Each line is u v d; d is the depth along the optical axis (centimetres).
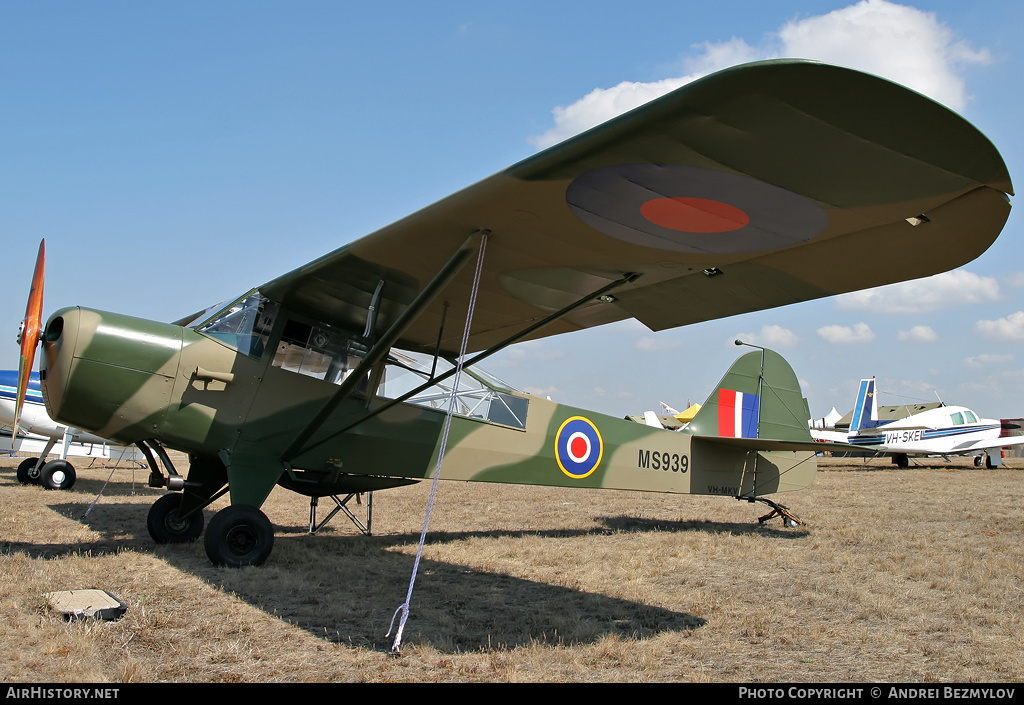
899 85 228
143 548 589
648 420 3028
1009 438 2841
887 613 430
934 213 313
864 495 1336
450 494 1306
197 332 571
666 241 381
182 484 560
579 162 303
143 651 321
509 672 309
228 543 517
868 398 3138
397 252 453
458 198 363
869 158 272
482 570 554
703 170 296
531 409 760
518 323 587
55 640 321
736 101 246
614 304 508
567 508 1063
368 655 327
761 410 959
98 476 1520
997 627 405
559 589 488
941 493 1388
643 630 390
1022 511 1025
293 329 610
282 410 593
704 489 882
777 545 698
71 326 514
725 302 465
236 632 356
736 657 345
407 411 677
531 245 408
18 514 805
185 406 549
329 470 621
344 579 496
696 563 602
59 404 514
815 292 421
